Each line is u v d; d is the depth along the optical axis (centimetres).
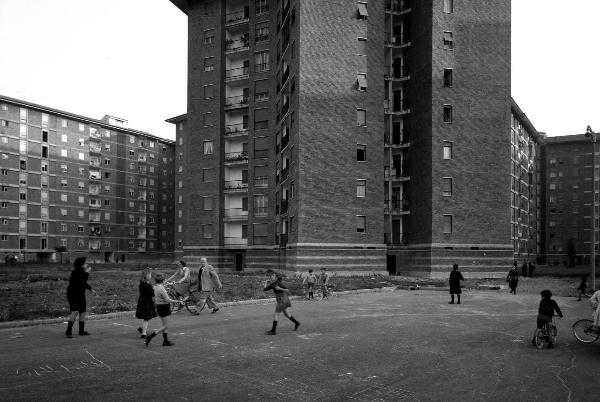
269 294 2366
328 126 4128
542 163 11556
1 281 3083
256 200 5184
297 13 4216
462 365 1033
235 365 1005
